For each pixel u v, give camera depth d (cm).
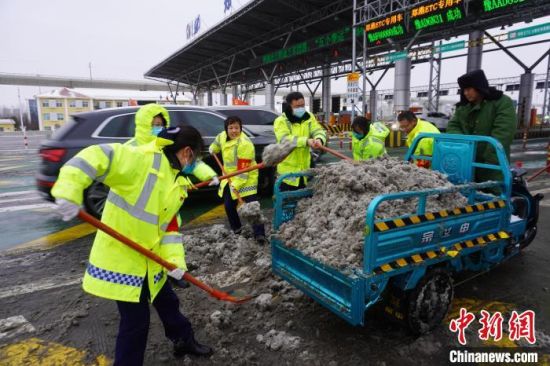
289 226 297
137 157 186
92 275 193
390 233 229
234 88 4028
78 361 246
